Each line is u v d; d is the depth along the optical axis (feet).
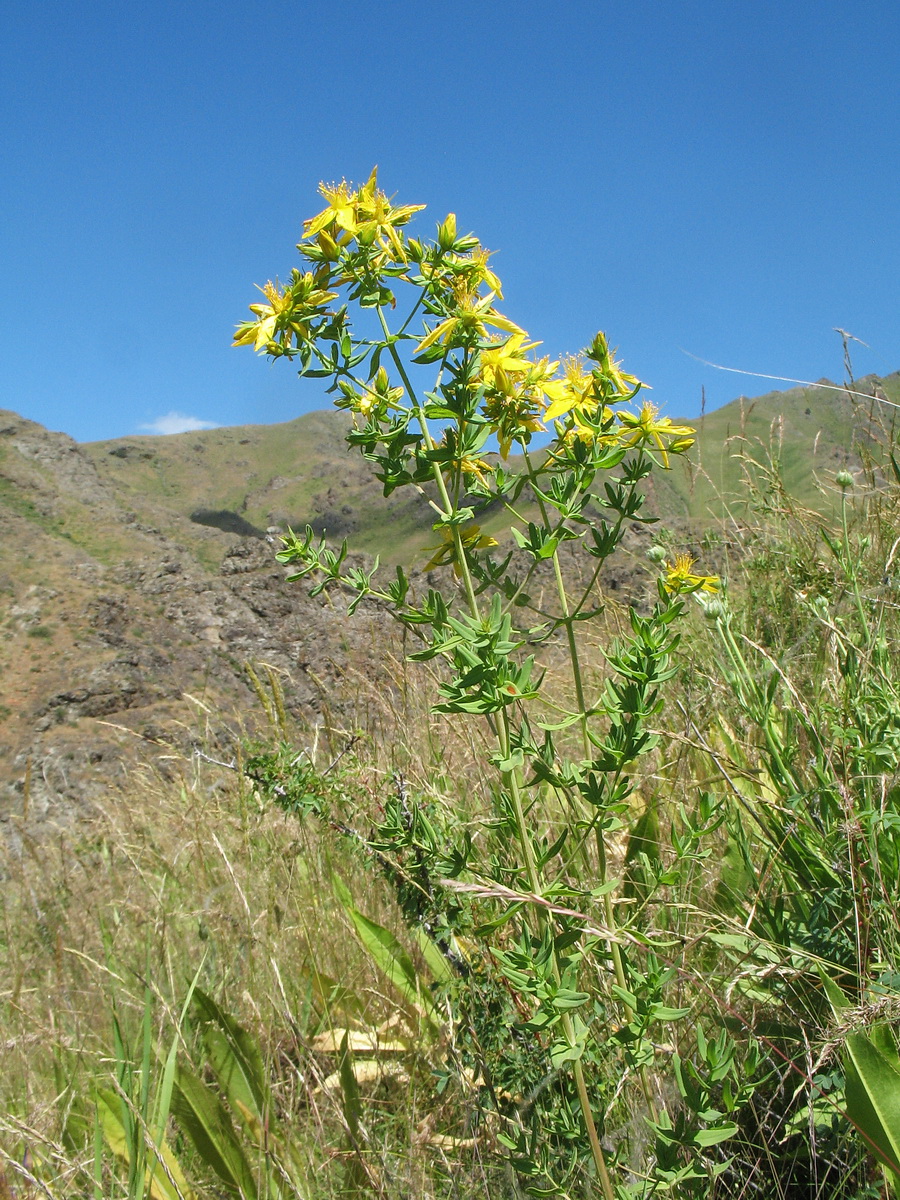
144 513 163.53
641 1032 3.98
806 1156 4.52
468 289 4.64
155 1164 5.21
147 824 11.93
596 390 4.61
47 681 32.86
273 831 9.27
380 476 4.66
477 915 5.33
